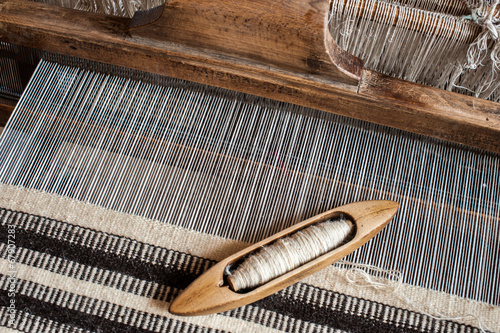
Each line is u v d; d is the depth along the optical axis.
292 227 0.86
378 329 0.86
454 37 0.89
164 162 0.93
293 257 0.83
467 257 0.90
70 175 0.92
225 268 0.84
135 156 0.94
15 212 0.89
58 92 0.98
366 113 0.90
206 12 0.86
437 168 0.94
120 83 0.98
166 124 0.96
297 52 0.87
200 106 0.97
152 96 0.98
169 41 0.90
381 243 0.89
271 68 0.89
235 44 0.88
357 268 0.88
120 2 0.98
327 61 0.86
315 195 0.92
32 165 0.92
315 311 0.86
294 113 0.97
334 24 0.92
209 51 0.90
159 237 0.89
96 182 0.92
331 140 0.95
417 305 0.87
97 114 0.96
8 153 0.93
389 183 0.93
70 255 0.87
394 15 0.89
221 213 0.90
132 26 0.90
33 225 0.89
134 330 0.84
